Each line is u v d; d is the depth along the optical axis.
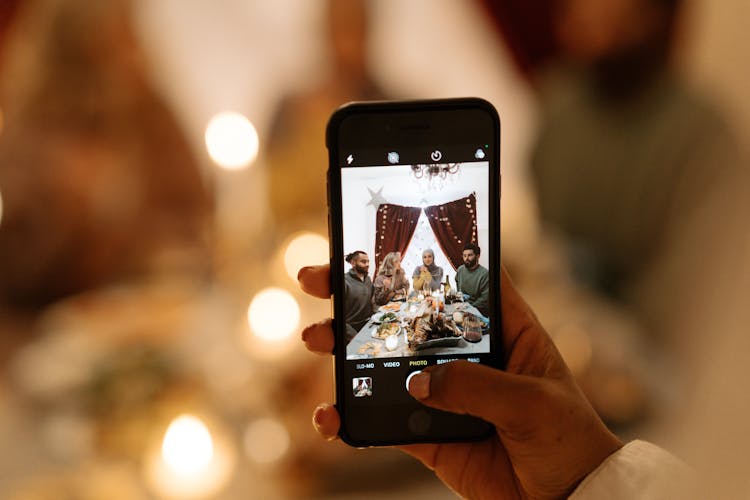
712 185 1.43
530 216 1.77
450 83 2.62
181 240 1.54
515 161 2.59
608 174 1.56
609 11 1.49
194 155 1.75
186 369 0.90
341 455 0.74
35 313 1.31
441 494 0.71
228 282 1.24
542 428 0.52
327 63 1.89
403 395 0.57
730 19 1.91
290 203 1.58
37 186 1.49
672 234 1.41
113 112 1.64
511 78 2.62
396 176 0.57
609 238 1.53
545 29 2.56
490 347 0.57
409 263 0.57
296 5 2.43
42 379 0.88
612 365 0.86
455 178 0.57
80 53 1.62
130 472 0.77
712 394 0.72
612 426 0.80
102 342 0.95
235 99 2.49
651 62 1.54
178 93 2.45
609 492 0.51
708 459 0.55
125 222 1.53
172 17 2.41
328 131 0.56
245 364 0.93
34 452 0.79
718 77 1.93
